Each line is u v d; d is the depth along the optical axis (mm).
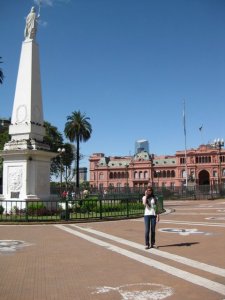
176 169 148000
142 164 152750
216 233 16875
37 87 25938
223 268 9648
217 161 140375
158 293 7500
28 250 12328
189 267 9789
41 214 22531
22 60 25891
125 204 28547
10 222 20109
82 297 7293
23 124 25188
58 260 10773
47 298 7254
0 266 9992
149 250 12367
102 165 161375
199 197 65938
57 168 76688
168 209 35094
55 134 72062
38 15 26516
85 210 24781
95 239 14828
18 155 24469
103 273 9227
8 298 7281
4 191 24797
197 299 7098
